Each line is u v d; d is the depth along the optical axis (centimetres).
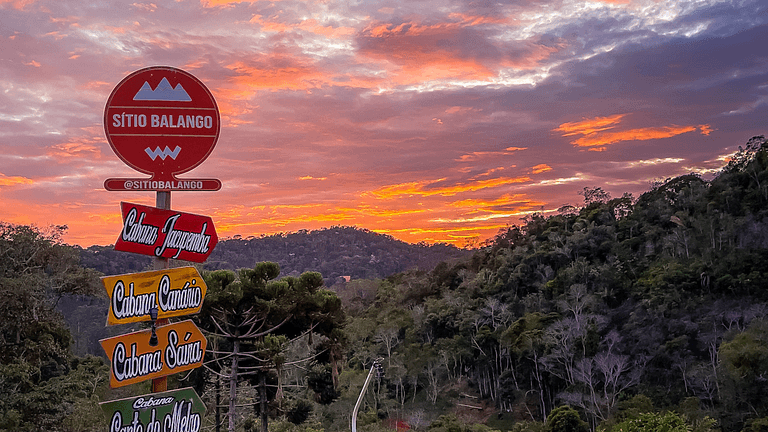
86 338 8212
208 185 1181
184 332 1166
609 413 7756
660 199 15450
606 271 11919
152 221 1134
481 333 11206
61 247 4303
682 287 10725
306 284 2855
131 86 1163
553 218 16100
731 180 14812
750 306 9538
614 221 15250
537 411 9562
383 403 10638
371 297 18875
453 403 10506
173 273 1152
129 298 1098
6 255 3991
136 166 1159
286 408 3219
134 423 1110
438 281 16488
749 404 7162
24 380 3641
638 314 10250
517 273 13350
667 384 8456
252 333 2889
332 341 2958
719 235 12362
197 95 1183
